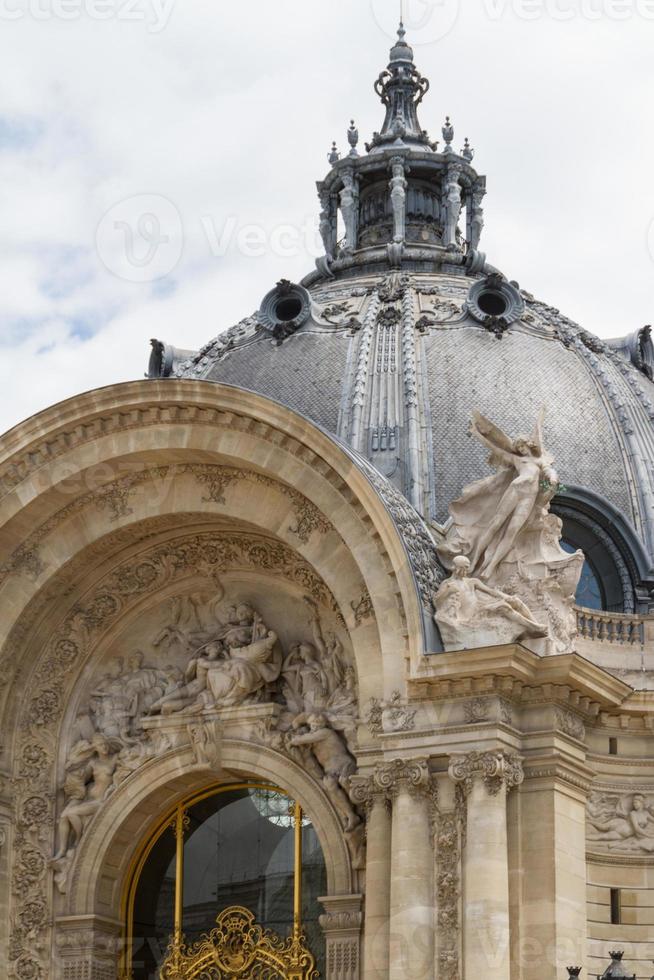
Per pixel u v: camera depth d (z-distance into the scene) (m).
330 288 59.56
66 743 52.44
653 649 49.78
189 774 50.38
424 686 44.44
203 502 49.59
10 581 51.19
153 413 48.69
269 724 49.41
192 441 48.47
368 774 45.66
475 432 46.78
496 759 43.62
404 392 53.62
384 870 44.72
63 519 51.09
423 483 51.78
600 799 47.72
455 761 43.84
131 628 53.06
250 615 51.25
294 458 47.38
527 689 44.97
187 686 51.09
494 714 43.97
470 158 64.12
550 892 43.66
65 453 49.72
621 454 54.12
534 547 46.03
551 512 51.94
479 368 54.66
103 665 53.09
